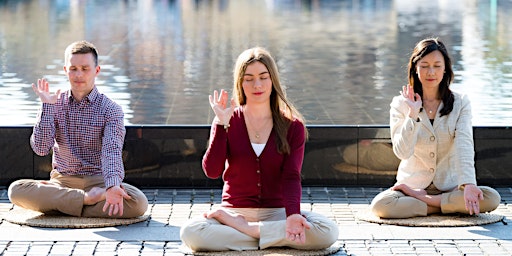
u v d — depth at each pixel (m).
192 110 10.83
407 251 6.77
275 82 6.92
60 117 7.78
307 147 8.88
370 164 8.91
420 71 7.84
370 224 7.57
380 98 11.75
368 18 22.88
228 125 6.92
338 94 12.07
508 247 6.86
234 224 6.81
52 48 16.56
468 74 13.47
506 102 11.11
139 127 8.83
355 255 6.70
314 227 6.71
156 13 24.44
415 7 26.25
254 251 6.74
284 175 6.80
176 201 8.36
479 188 7.77
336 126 8.85
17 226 7.45
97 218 7.63
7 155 8.85
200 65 14.62
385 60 15.27
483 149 8.88
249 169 6.91
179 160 8.87
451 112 7.84
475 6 26.22
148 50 16.52
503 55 15.55
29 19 22.20
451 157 7.82
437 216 7.75
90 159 7.86
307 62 15.09
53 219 7.58
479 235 7.19
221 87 12.53
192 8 26.30
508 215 7.85
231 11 25.23
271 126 6.96
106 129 7.67
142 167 8.87
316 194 8.62
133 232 7.27
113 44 17.39
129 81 13.01
